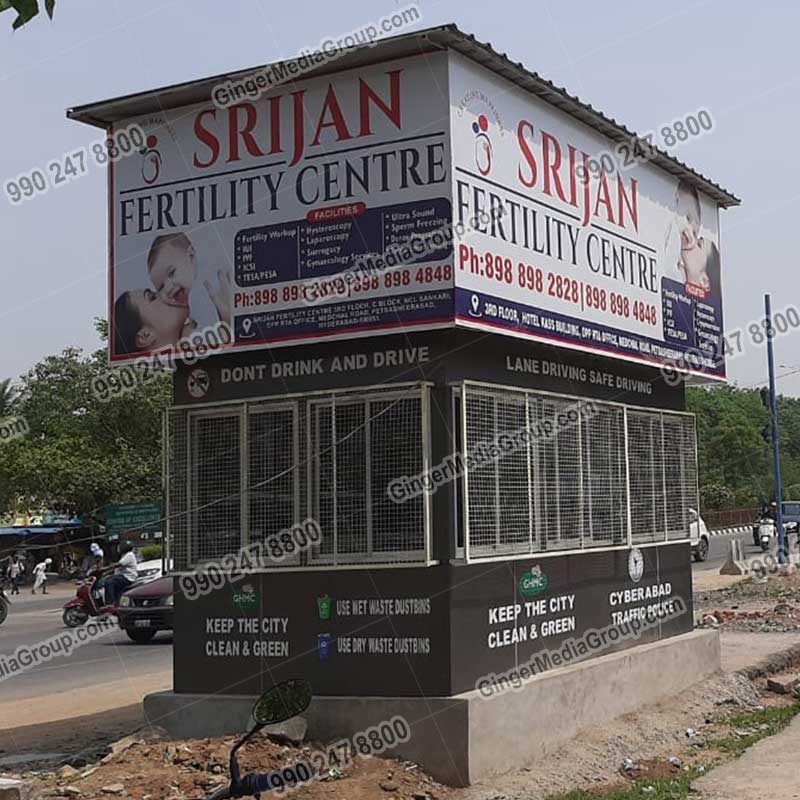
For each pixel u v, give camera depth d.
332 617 9.01
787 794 8.40
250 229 9.36
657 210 12.17
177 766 8.55
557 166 10.12
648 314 11.76
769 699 13.10
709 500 78.50
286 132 9.26
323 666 9.01
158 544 31.33
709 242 13.52
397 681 8.76
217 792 6.98
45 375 45.56
